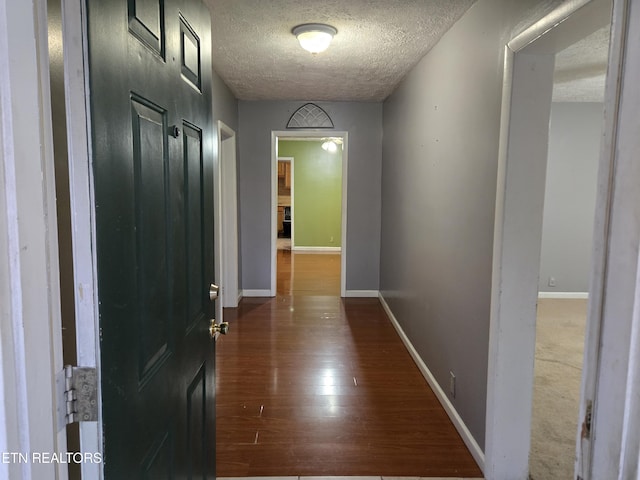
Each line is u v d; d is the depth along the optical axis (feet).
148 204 3.05
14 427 1.86
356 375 10.38
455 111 8.21
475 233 7.15
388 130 15.75
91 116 2.25
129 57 2.72
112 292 2.48
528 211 5.98
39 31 1.97
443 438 7.73
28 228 1.90
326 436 7.75
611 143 2.01
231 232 15.96
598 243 2.10
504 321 6.15
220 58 11.14
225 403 8.93
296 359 11.34
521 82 5.76
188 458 4.15
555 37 5.13
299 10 8.05
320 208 32.01
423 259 10.50
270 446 7.42
